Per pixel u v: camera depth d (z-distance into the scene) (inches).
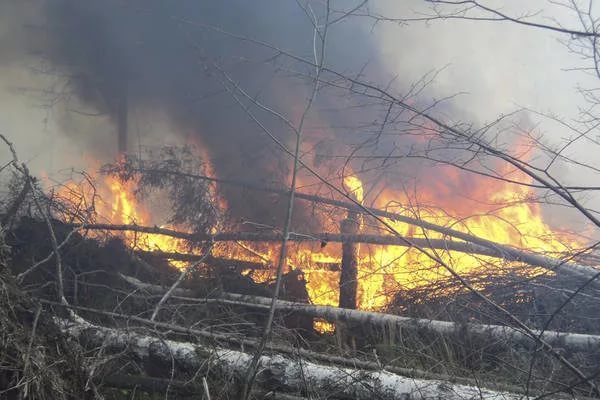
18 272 183.2
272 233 246.5
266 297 213.6
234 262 238.5
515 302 198.4
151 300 193.8
